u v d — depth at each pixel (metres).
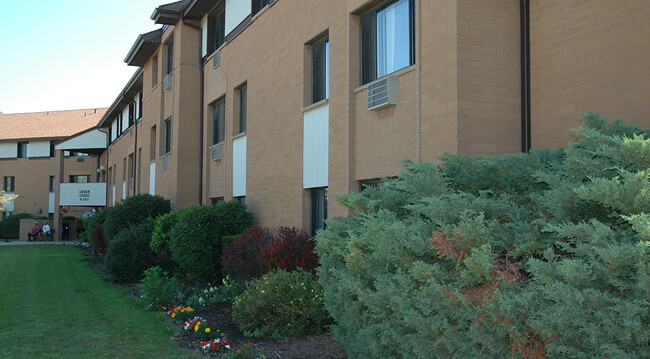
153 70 25.34
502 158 5.29
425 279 4.00
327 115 11.36
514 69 8.07
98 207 46.44
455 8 7.84
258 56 14.98
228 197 17.03
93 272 17.36
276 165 13.61
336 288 5.66
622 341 3.01
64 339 7.87
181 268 14.38
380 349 4.63
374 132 9.72
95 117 52.94
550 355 3.36
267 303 7.94
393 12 9.62
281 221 13.19
